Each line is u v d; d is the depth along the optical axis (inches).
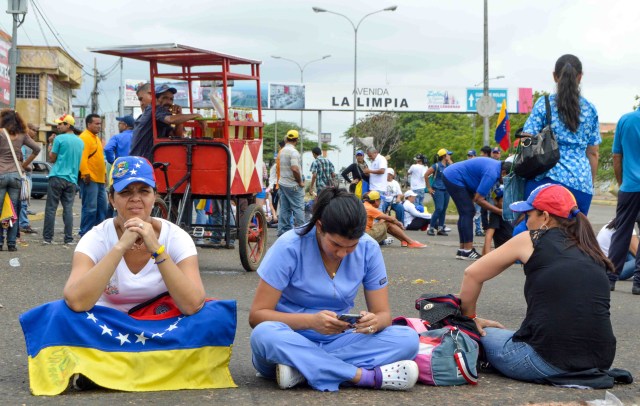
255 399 165.2
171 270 169.2
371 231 543.5
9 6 911.0
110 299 175.6
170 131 393.1
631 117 322.0
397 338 177.8
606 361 181.9
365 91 2374.5
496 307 289.1
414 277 376.2
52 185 473.7
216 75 410.6
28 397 162.2
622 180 330.0
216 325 174.9
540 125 285.9
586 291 179.2
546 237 184.5
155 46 359.3
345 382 175.9
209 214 447.5
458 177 444.5
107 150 501.0
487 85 1176.2
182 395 166.7
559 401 167.0
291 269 175.3
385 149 3034.0
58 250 447.8
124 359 169.3
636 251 344.5
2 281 328.8
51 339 166.6
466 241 453.7
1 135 429.1
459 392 175.2
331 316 171.8
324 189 170.2
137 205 172.2
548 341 179.8
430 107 2405.3
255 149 404.2
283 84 2322.8
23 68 1768.0
